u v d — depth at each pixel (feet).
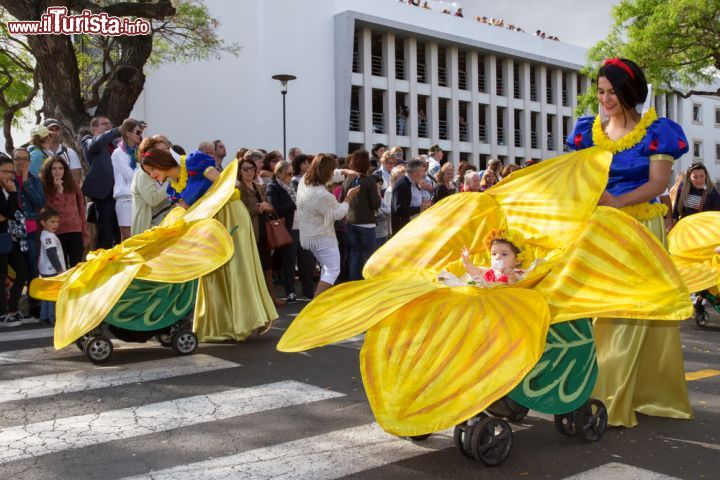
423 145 116.37
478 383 10.58
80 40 70.03
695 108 154.81
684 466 11.53
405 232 14.64
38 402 15.70
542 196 13.51
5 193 26.32
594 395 13.60
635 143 13.66
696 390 16.52
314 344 11.02
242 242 21.88
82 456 12.30
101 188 30.71
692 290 20.44
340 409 15.10
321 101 98.73
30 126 90.22
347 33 99.14
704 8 75.15
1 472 11.59
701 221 24.48
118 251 19.22
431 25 115.44
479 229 14.29
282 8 94.22
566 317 11.11
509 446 11.75
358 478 11.19
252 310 21.75
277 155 37.14
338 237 36.14
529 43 131.85
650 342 14.10
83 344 20.15
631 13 83.30
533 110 135.23
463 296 11.91
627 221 12.00
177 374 18.21
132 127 30.27
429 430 10.38
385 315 11.17
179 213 21.31
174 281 18.47
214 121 87.45
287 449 12.59
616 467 11.50
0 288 26.71
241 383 17.31
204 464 11.87
